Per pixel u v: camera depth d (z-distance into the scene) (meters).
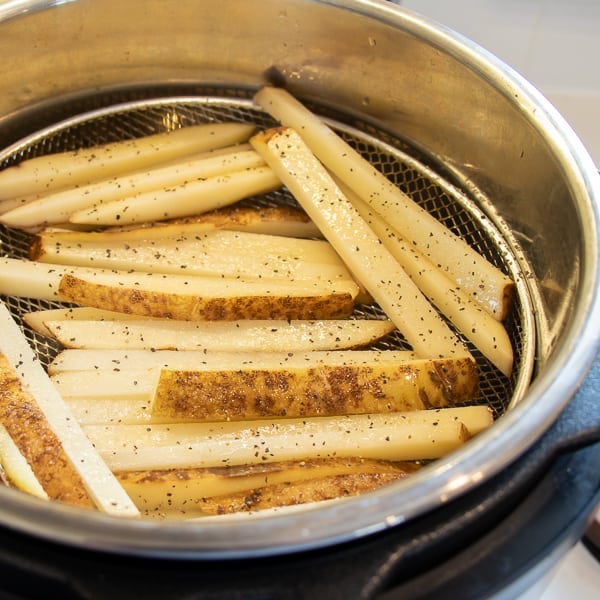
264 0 0.47
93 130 0.50
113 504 0.39
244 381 0.41
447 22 0.64
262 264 0.46
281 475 0.40
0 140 0.49
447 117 0.48
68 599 0.34
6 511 0.33
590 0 0.63
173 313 0.44
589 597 0.44
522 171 0.46
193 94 0.51
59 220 0.46
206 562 0.34
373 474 0.40
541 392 0.36
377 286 0.45
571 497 0.36
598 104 0.62
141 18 0.47
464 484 0.34
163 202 0.46
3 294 0.45
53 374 0.43
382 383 0.42
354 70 0.49
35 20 0.46
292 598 0.34
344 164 0.47
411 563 0.35
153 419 0.42
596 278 0.39
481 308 0.45
